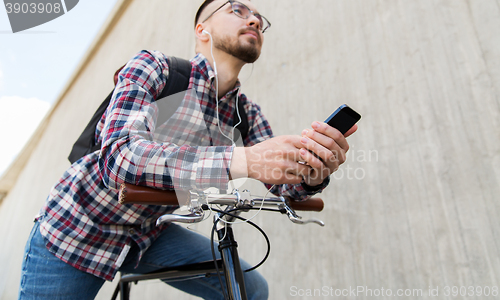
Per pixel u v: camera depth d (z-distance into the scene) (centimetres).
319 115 180
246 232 200
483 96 120
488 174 112
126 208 71
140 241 76
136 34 499
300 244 168
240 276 58
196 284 88
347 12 187
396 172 139
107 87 516
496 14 124
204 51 93
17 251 565
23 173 871
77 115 600
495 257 104
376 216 141
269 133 103
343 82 174
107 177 55
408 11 156
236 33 87
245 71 249
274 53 229
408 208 131
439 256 117
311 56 199
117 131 56
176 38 363
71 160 77
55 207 70
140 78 67
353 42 177
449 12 140
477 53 126
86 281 71
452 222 117
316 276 155
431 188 126
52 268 67
